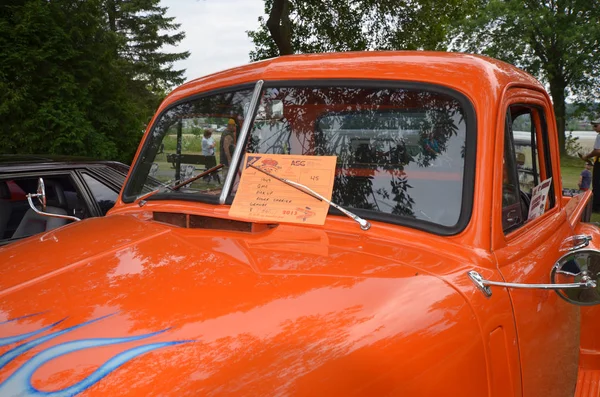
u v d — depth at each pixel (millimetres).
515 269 1824
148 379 1081
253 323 1259
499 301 1659
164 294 1365
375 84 2043
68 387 1062
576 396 2492
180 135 2420
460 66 1983
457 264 1675
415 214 1848
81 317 1288
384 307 1385
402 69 2045
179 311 1285
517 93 2148
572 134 34062
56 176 5102
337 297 1385
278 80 2227
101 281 1460
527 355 1787
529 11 31594
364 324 1324
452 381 1424
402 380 1316
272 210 1946
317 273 1496
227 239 1772
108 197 5348
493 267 1722
